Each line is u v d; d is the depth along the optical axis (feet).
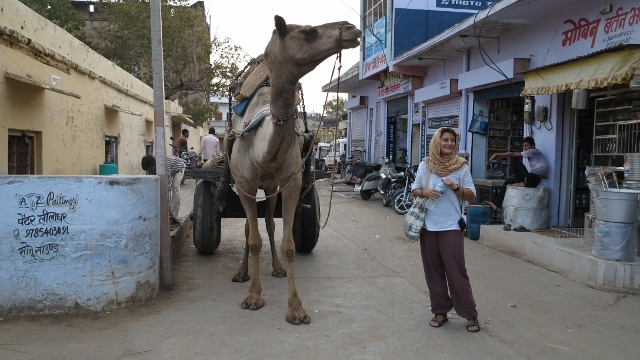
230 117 19.25
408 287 18.13
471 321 14.05
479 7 42.04
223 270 20.17
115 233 14.58
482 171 34.53
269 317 14.70
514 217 25.73
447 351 12.67
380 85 54.39
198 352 12.20
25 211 13.76
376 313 15.29
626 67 19.13
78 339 12.73
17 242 13.78
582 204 26.58
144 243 15.35
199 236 21.74
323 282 18.56
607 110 24.49
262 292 17.17
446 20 42.01
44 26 26.71
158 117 16.88
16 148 24.50
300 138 15.88
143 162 24.97
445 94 36.86
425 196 13.99
